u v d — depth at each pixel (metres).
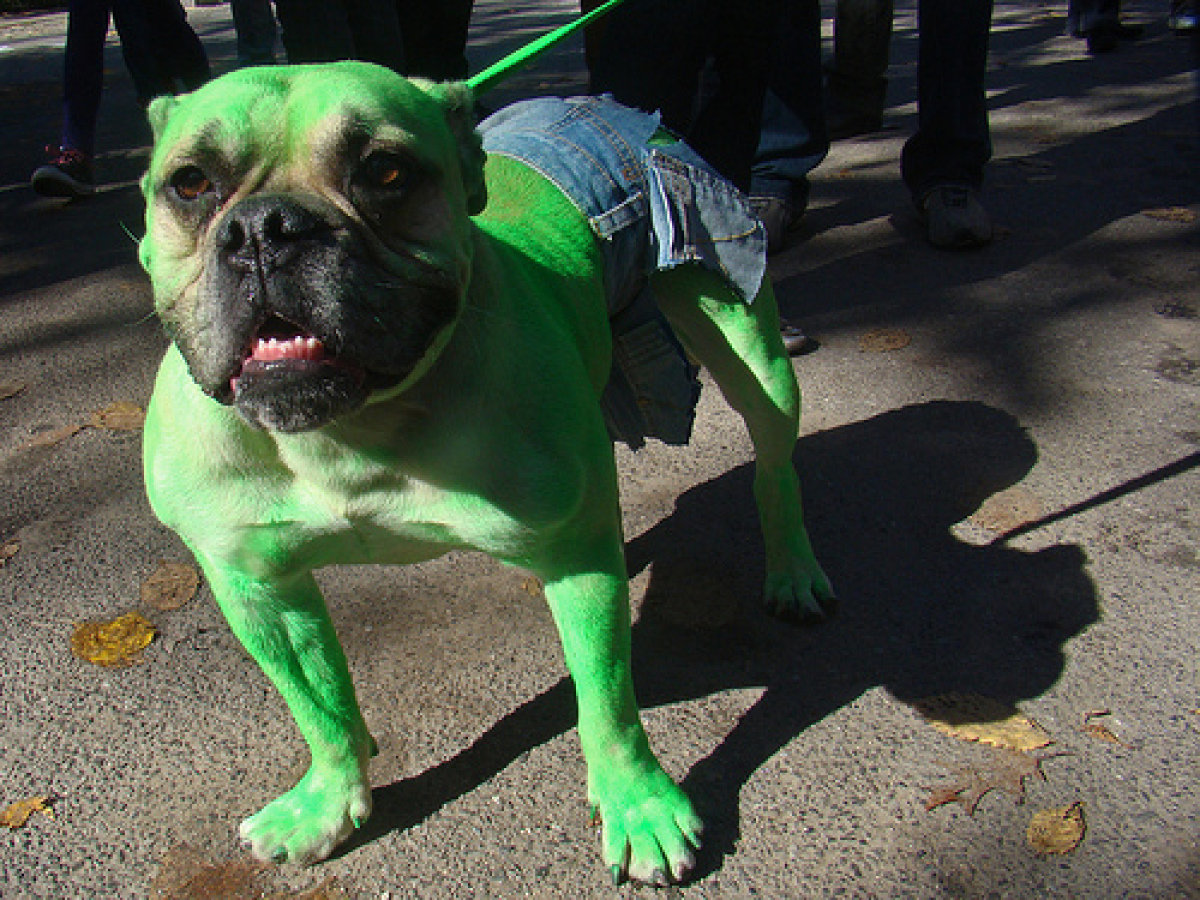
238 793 2.32
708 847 2.15
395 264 1.57
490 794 2.29
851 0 6.55
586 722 2.11
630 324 2.57
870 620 2.75
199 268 1.59
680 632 2.75
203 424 1.73
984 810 2.19
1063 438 3.47
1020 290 4.53
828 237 5.27
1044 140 6.51
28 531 3.22
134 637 2.77
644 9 3.40
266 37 6.29
